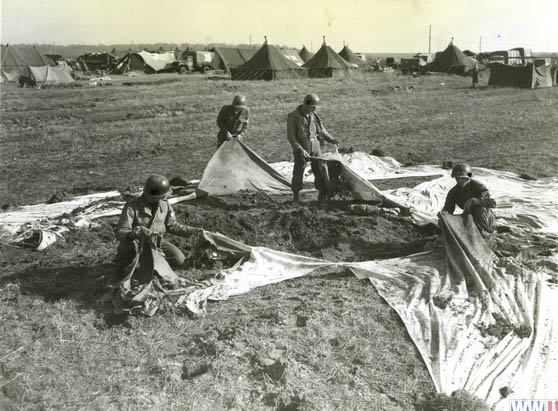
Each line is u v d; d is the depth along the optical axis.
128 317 6.03
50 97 34.25
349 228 8.89
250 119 24.45
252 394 4.78
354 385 4.90
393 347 5.49
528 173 13.57
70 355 5.36
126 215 6.90
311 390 4.79
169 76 55.47
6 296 6.57
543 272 7.34
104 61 64.62
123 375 5.07
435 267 7.33
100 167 16.14
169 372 5.07
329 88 38.91
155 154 17.95
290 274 7.30
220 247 7.66
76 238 8.76
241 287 6.81
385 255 8.05
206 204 10.73
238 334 5.59
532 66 39.97
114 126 23.23
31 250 8.36
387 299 6.45
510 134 20.31
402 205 9.96
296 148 10.23
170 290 6.64
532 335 5.80
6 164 16.62
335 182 10.38
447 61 55.66
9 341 5.48
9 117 25.75
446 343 5.59
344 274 7.32
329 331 5.73
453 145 18.36
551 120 23.47
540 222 9.43
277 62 47.44
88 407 4.62
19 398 4.68
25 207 11.36
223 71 62.91
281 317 5.96
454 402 4.57
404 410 4.63
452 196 8.19
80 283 7.01
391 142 19.06
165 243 7.29
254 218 9.26
